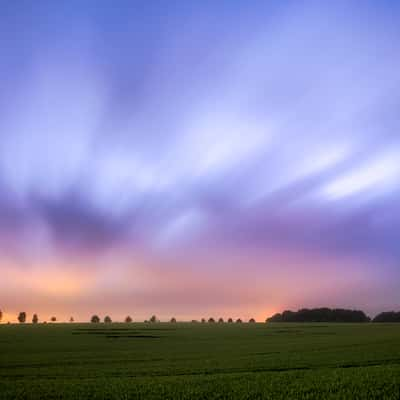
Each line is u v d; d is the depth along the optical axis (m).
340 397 23.14
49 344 70.38
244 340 77.81
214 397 23.81
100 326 151.88
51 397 24.09
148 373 33.91
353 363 37.62
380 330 107.62
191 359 44.34
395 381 26.59
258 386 26.52
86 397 23.94
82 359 45.16
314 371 32.53
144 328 134.00
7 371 35.56
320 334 94.06
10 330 117.88
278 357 44.38
